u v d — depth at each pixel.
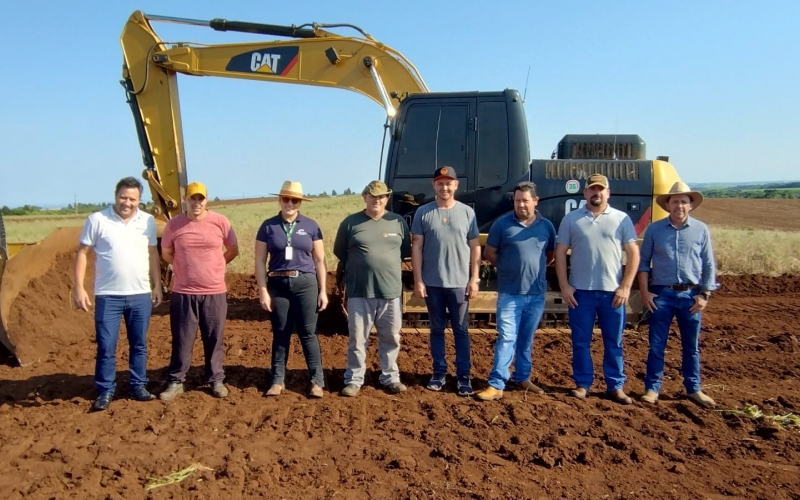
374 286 5.77
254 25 9.32
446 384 6.23
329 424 5.20
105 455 4.56
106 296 5.48
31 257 7.08
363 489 4.13
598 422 5.21
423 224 5.80
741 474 4.43
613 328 5.77
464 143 7.81
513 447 4.73
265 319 9.36
